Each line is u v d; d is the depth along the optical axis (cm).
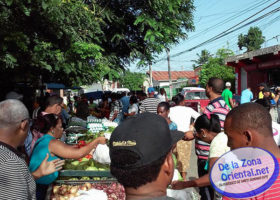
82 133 532
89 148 306
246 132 154
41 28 617
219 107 421
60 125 326
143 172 109
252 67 1856
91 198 263
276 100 805
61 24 625
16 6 514
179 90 4297
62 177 315
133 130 113
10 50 528
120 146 110
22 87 862
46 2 503
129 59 1098
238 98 1571
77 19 679
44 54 589
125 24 977
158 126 116
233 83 2614
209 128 371
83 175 305
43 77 812
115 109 1004
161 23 864
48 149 290
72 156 292
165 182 117
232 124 161
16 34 496
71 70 668
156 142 111
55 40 657
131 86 5150
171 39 974
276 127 312
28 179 213
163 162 114
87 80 807
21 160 208
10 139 214
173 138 137
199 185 264
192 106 1752
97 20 849
